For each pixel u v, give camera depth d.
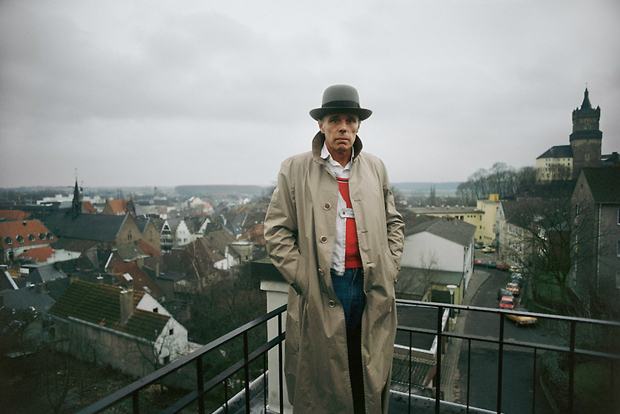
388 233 1.86
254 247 49.72
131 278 34.34
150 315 18.30
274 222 1.65
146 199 162.00
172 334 17.95
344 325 1.55
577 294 20.09
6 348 15.88
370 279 1.58
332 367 1.56
